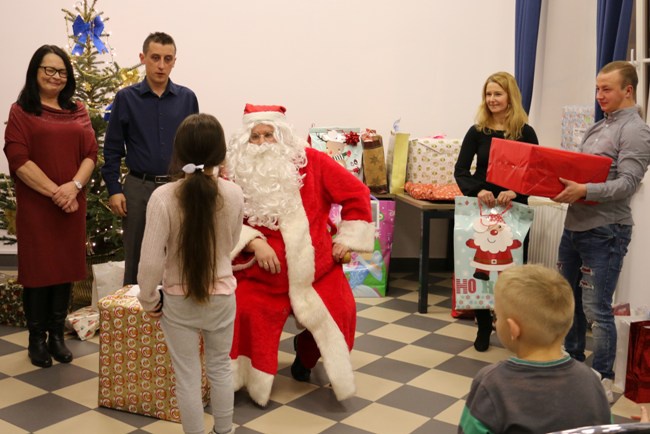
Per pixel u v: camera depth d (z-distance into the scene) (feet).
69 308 13.57
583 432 3.88
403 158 15.75
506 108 11.98
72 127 10.69
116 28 16.21
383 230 15.20
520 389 4.76
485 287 11.84
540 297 4.98
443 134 17.16
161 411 9.07
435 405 9.64
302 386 10.30
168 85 11.80
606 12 12.33
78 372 10.60
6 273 15.21
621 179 9.41
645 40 11.99
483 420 4.80
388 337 12.53
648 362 9.47
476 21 16.79
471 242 11.98
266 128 9.63
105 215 13.34
